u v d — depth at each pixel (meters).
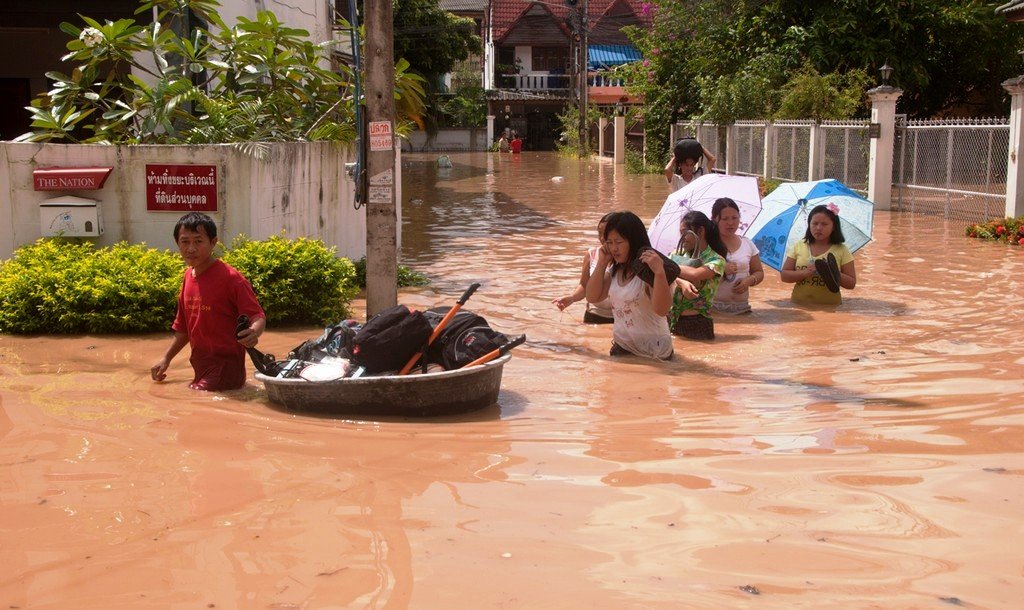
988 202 16.80
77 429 5.28
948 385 6.20
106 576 3.42
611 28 61.16
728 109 27.02
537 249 13.71
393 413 5.57
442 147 55.50
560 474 4.51
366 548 3.65
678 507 4.05
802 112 24.41
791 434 5.14
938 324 8.29
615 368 6.90
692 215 8.07
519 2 63.81
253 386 6.40
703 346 7.62
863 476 4.42
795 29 26.61
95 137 9.77
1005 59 28.42
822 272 9.09
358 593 3.27
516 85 61.44
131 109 9.67
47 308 7.86
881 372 6.62
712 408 5.76
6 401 5.89
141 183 8.80
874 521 3.86
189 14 10.93
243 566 3.50
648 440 5.07
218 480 4.44
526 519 3.93
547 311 9.13
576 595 3.23
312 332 8.27
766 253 10.25
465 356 5.73
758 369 6.82
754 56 28.27
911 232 15.38
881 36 26.70
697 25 30.95
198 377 6.32
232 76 10.82
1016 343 7.47
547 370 6.86
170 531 3.83
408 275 10.72
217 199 8.76
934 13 26.44
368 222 7.46
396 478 4.46
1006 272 11.14
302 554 3.60
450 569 3.45
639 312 7.12
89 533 3.81
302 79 11.31
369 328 5.73
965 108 30.62
